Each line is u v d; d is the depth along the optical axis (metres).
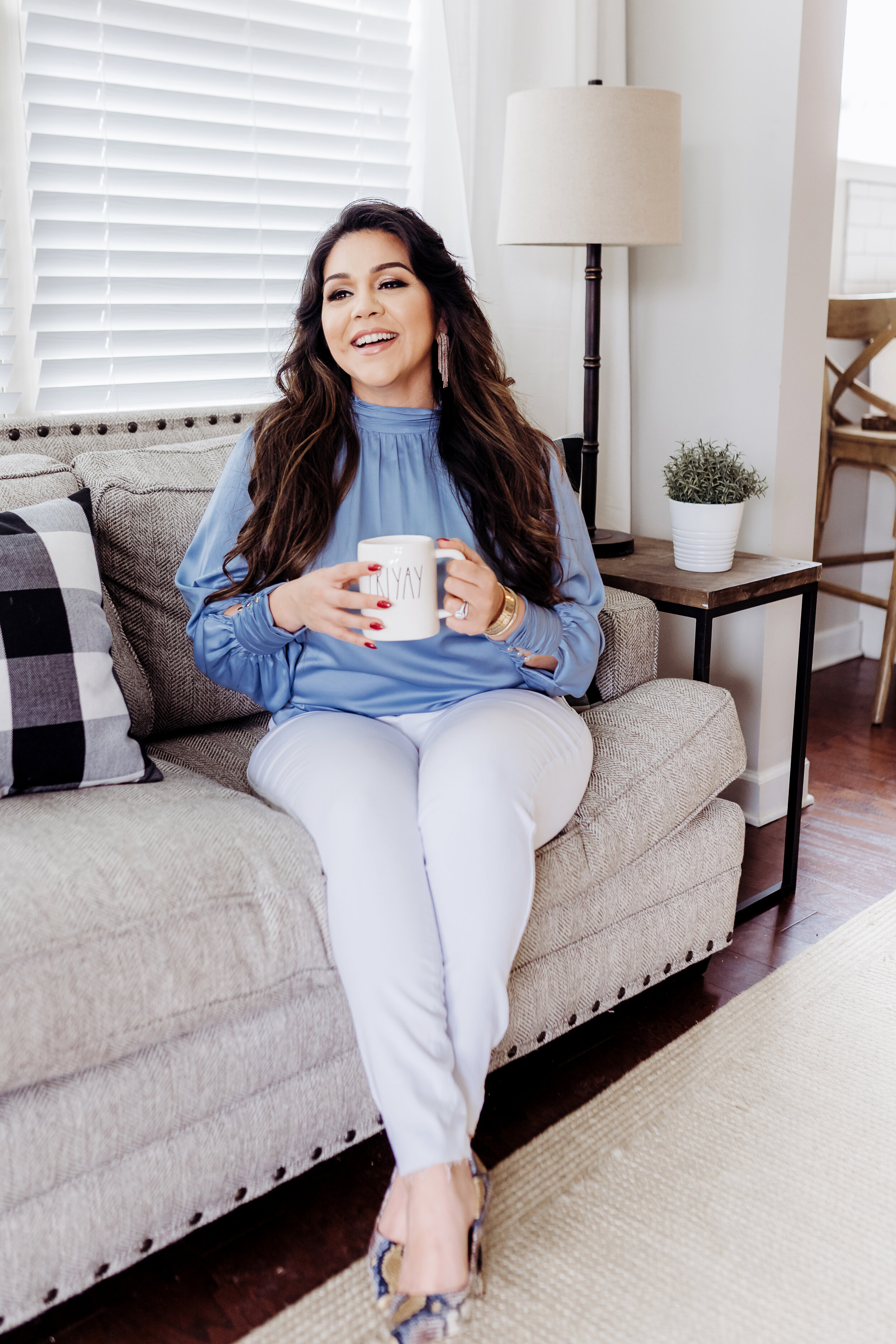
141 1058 1.07
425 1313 1.04
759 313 2.23
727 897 1.68
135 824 1.17
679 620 2.46
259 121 2.04
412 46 2.19
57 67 1.82
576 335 2.39
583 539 1.60
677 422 2.44
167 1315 1.12
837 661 3.61
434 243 1.45
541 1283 1.15
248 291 2.08
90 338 1.93
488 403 1.51
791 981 1.74
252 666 1.47
